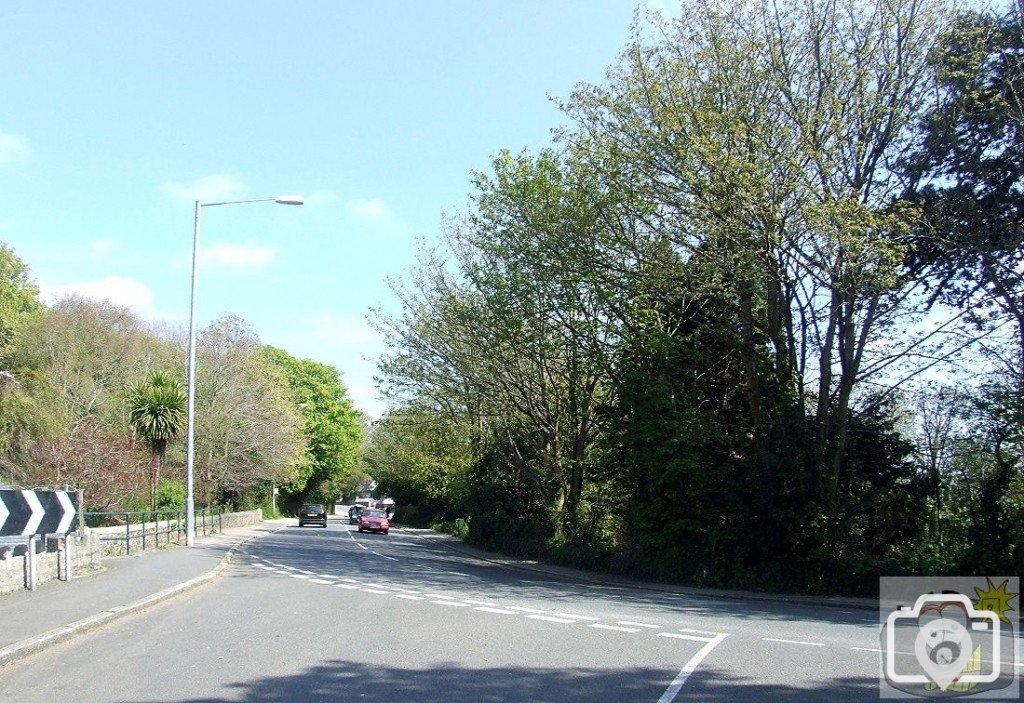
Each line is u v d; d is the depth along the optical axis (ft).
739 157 62.44
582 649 35.01
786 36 66.54
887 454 74.28
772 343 76.33
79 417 141.28
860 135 66.69
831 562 68.39
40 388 145.07
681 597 65.98
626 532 87.20
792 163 61.05
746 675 29.81
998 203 66.28
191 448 96.73
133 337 172.65
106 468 108.37
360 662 31.45
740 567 72.84
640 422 79.25
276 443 180.96
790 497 71.10
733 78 64.75
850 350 71.36
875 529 72.02
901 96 67.00
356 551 111.04
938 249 67.46
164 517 106.32
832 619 49.32
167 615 44.42
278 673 29.37
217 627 40.14
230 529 157.99
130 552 79.82
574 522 100.42
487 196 84.58
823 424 73.31
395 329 107.86
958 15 65.67
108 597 47.21
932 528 69.31
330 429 278.87
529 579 77.87
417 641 36.37
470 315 94.32
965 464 68.39
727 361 81.61
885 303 69.97
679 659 32.91
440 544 149.48
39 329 159.43
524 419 106.22
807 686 28.04
